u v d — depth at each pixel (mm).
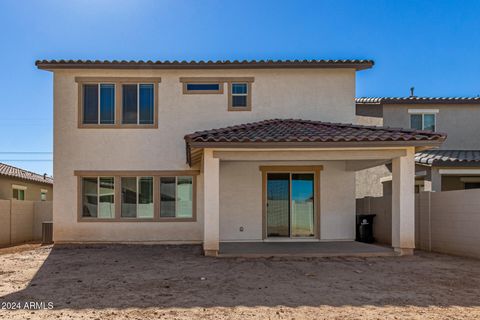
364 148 12812
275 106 16797
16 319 6906
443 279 9859
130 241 16312
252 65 16469
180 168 16484
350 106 16922
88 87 16641
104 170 16422
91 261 12484
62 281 9703
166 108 16625
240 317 7000
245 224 16469
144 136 16547
